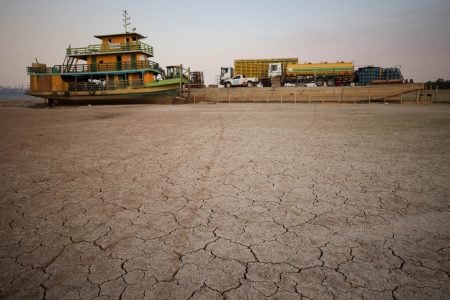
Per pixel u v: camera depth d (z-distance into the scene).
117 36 27.48
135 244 2.66
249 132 9.29
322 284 2.08
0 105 33.25
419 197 3.68
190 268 2.29
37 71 28.94
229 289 2.04
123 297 1.98
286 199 3.68
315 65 30.39
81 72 28.09
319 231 2.85
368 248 2.53
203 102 30.98
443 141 7.37
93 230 2.95
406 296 1.94
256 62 34.94
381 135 8.41
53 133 9.72
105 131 10.01
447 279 2.11
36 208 3.51
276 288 2.04
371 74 30.14
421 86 26.14
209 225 3.01
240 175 4.73
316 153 6.23
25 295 2.01
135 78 27.72
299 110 18.34
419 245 2.57
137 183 4.41
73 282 2.15
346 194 3.83
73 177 4.75
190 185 4.29
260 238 2.73
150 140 8.12
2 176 4.83
